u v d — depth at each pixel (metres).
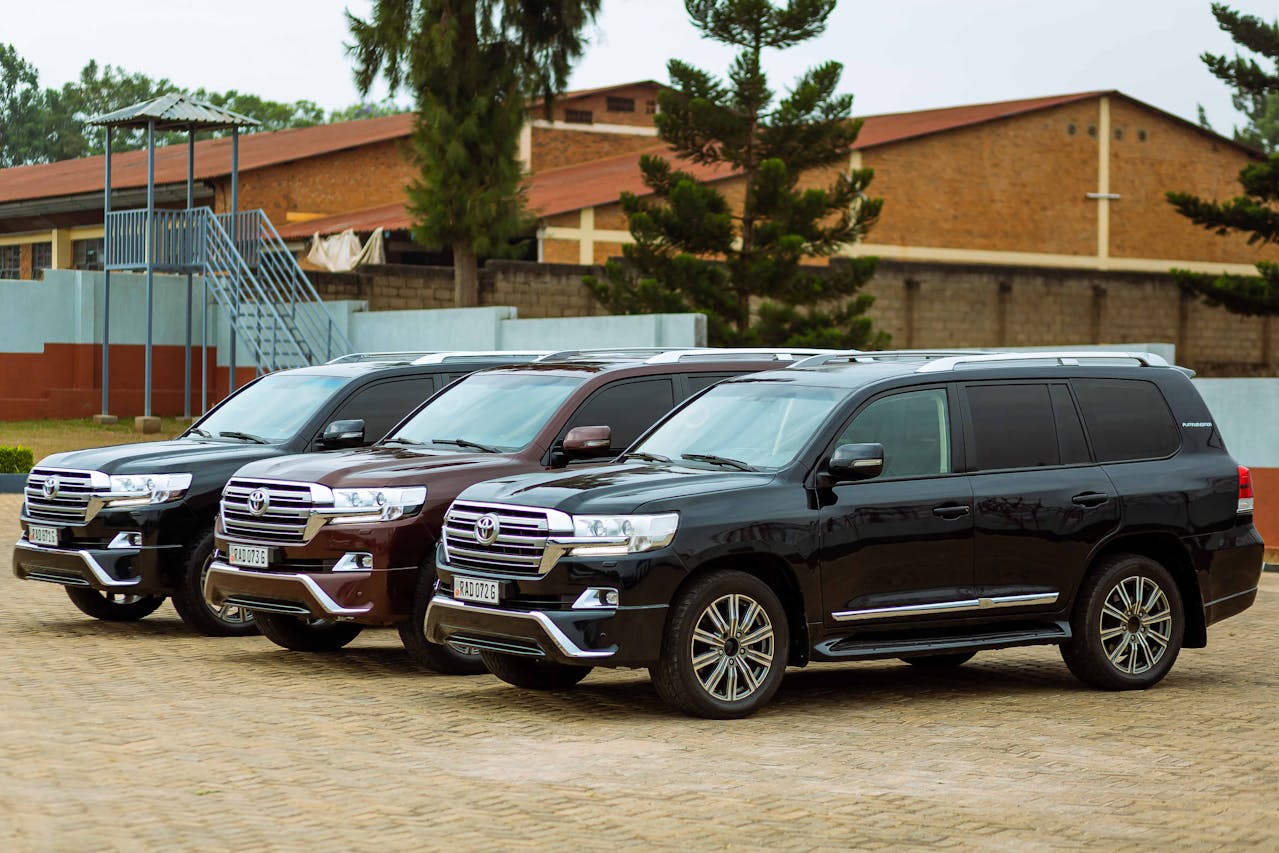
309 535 10.45
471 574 9.21
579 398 11.23
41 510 12.24
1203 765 7.95
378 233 37.50
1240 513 10.60
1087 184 48.81
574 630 8.73
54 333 34.47
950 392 9.84
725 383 10.44
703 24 31.08
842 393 9.67
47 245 48.75
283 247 30.30
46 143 110.75
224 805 6.96
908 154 45.47
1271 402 20.08
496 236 32.34
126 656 11.28
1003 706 9.63
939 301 40.03
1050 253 48.12
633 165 48.44
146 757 7.94
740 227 32.69
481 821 6.71
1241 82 39.09
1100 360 10.50
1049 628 9.99
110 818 6.71
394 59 31.80
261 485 10.80
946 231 46.22
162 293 35.47
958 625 9.62
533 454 10.96
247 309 30.34
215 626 12.18
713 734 8.64
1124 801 7.16
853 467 9.11
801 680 10.70
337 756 8.02
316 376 13.16
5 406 33.75
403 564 10.42
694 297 30.81
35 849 6.21
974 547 9.64
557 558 8.83
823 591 9.23
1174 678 10.80
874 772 7.72
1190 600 10.51
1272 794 7.32
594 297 34.47
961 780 7.56
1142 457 10.34
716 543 8.92
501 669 10.09
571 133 52.88
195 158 50.62
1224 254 51.59
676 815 6.84
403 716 9.12
